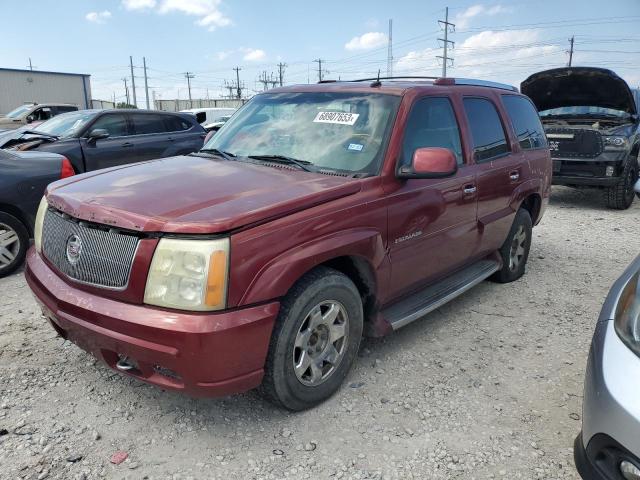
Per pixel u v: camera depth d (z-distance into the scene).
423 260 3.86
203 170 3.50
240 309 2.64
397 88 3.94
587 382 2.29
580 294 5.25
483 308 4.84
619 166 9.10
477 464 2.78
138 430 2.97
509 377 3.65
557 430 3.08
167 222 2.59
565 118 9.98
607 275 5.86
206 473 2.66
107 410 3.13
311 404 3.19
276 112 4.20
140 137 9.34
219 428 3.01
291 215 2.86
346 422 3.10
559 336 4.31
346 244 3.07
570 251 6.82
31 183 5.47
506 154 4.93
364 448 2.88
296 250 2.83
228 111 25.00
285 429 3.01
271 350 2.84
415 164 3.39
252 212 2.70
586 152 9.21
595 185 9.26
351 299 3.25
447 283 4.40
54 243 3.10
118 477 2.61
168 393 3.32
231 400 3.27
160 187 3.11
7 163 5.41
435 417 3.17
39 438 2.86
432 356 3.91
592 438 2.16
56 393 3.28
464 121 4.35
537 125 5.77
